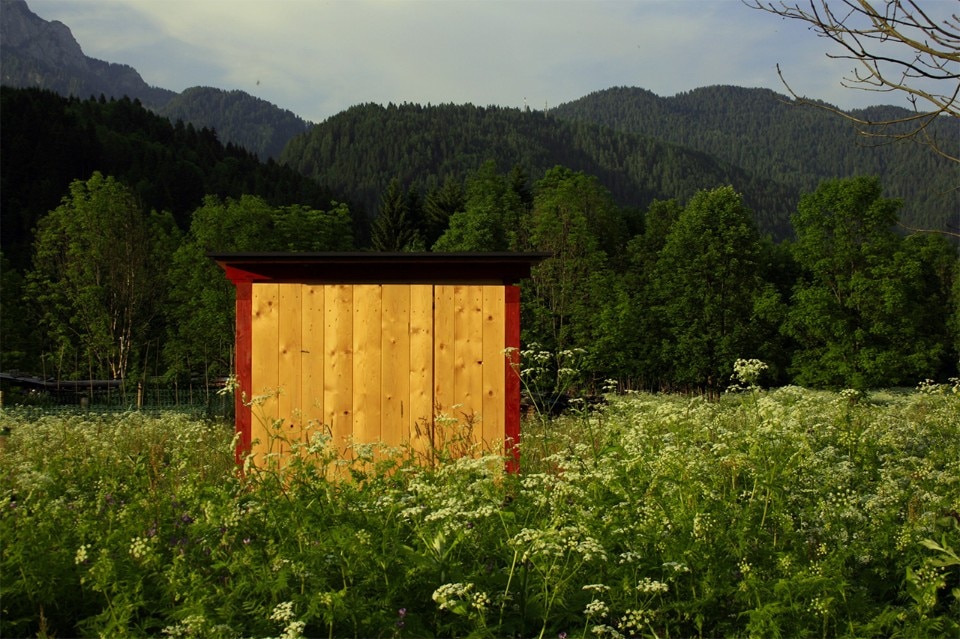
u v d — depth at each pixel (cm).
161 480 686
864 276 3650
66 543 516
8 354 3894
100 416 1750
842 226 3722
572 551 465
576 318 3928
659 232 5825
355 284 927
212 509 504
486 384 915
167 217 5453
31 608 464
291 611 430
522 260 902
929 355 3628
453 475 577
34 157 8969
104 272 4022
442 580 471
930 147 403
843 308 3750
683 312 4028
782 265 5897
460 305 922
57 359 3972
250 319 930
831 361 3600
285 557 472
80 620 455
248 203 3666
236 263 921
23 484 572
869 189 3669
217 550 479
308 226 4066
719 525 505
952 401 999
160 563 483
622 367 3966
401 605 466
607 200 6028
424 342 920
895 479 677
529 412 1408
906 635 420
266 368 927
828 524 515
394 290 924
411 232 7269
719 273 3903
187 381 3547
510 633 452
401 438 912
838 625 443
